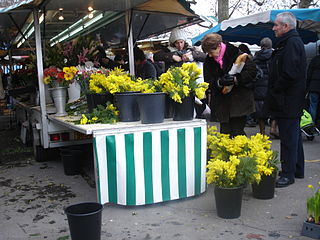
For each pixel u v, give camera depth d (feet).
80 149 18.28
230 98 14.39
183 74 12.63
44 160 20.08
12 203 13.76
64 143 17.48
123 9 19.15
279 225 10.91
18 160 20.79
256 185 12.89
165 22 21.59
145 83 13.79
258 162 11.86
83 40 19.45
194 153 12.92
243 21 23.09
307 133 23.06
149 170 12.30
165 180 12.57
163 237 10.44
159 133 12.28
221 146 12.76
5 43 29.78
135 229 11.01
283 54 13.34
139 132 12.06
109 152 11.88
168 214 12.01
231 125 15.17
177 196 12.82
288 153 14.02
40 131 18.39
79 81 16.65
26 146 24.68
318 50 27.30
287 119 13.74
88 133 11.63
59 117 16.07
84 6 18.17
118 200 12.21
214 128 14.82
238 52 13.83
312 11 20.29
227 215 11.44
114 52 27.04
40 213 12.64
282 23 13.39
